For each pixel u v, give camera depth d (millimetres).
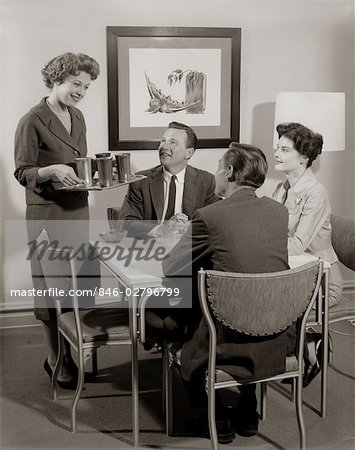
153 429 2691
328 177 4047
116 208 3412
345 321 3906
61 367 3008
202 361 2307
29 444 2553
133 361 2535
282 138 3021
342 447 2531
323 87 3945
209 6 3736
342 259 3078
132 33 3623
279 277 2170
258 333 2227
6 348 3543
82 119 3201
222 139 3803
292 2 3836
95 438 2619
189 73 3715
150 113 3701
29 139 3025
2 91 3539
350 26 3924
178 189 3238
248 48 3809
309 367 2980
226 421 2596
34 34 3537
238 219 2264
